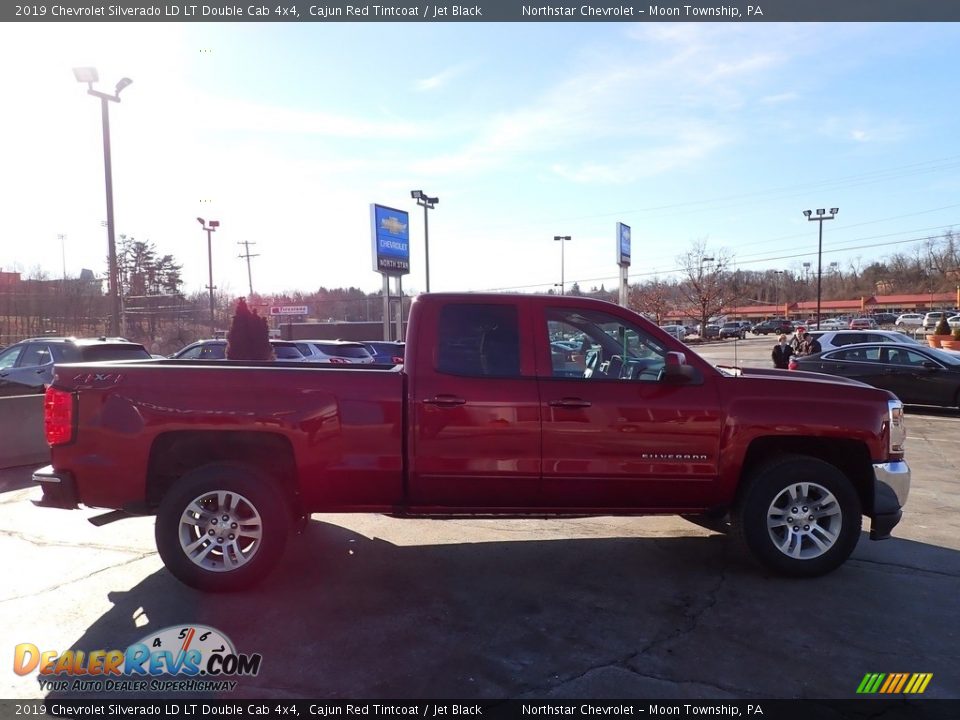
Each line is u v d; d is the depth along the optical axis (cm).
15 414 869
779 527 464
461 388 443
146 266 6531
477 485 445
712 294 6131
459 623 395
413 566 493
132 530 585
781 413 453
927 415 1362
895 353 1419
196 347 1466
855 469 484
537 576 472
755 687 324
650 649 363
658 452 448
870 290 11862
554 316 469
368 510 455
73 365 452
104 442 433
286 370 445
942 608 416
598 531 584
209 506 443
